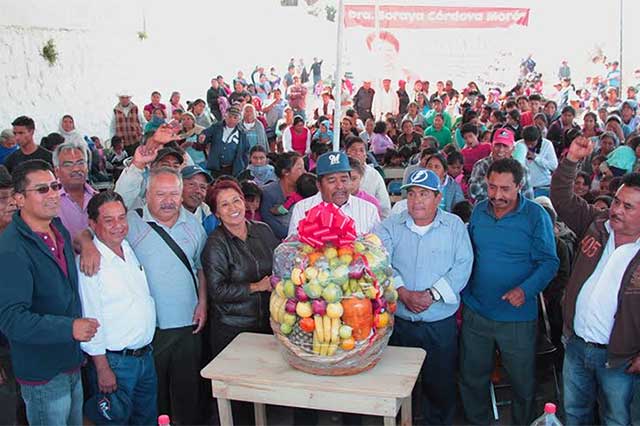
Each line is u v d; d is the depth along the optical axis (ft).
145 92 48.03
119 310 9.47
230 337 10.69
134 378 9.75
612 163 20.85
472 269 11.03
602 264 9.20
